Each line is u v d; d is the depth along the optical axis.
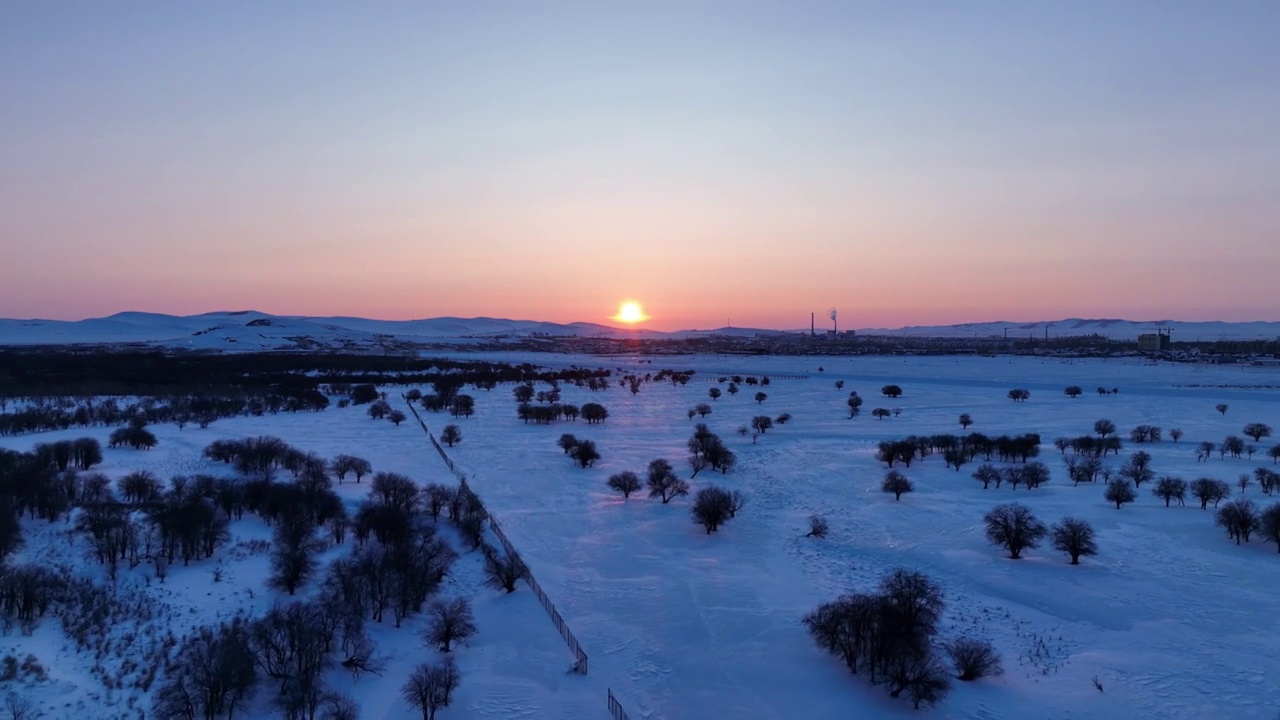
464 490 81.75
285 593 55.19
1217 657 49.25
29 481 70.50
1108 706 43.25
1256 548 69.81
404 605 53.75
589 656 50.25
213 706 40.22
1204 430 136.62
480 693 45.59
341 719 40.38
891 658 45.31
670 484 88.25
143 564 59.25
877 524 78.81
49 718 39.78
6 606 49.62
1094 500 86.94
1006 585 61.69
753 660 49.25
